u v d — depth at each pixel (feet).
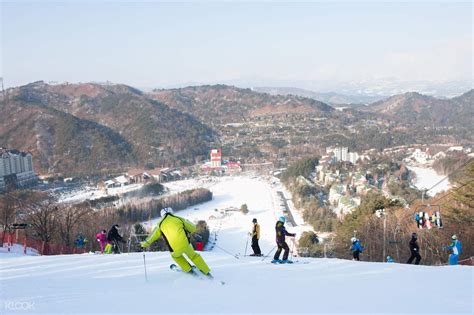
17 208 160.76
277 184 469.98
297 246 169.27
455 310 22.95
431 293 27.22
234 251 192.65
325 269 37.37
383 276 33.73
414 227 110.63
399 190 297.94
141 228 132.16
